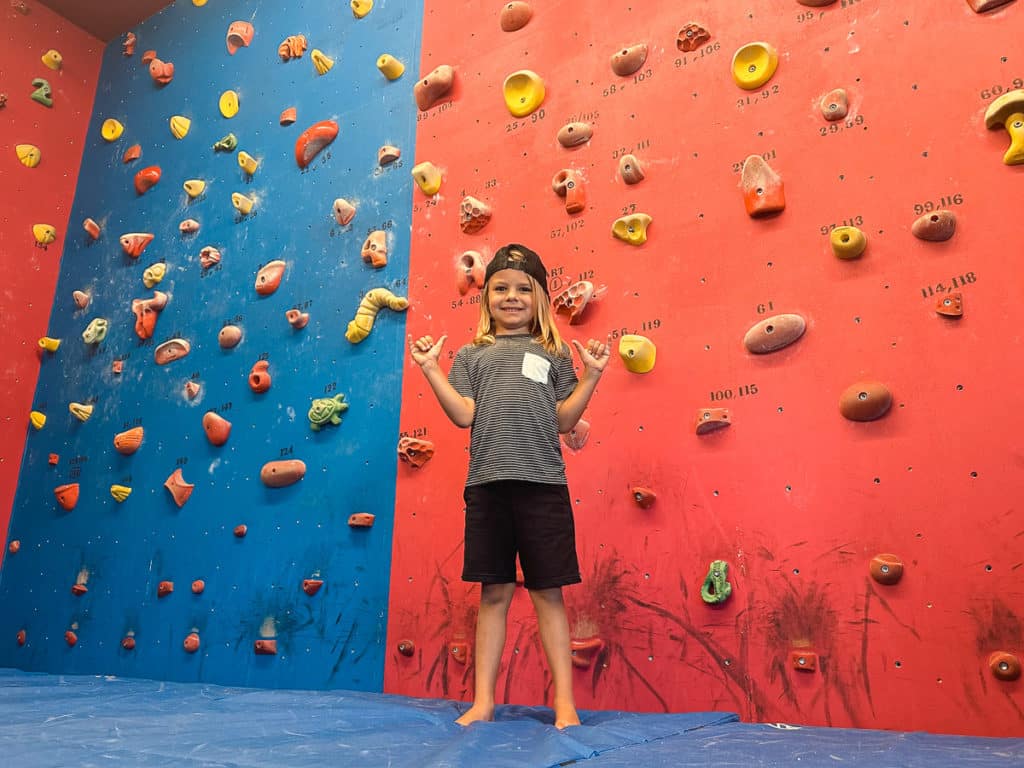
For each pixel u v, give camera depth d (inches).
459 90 102.5
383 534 91.0
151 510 115.6
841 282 69.7
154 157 141.1
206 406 114.1
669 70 85.3
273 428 105.2
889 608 61.6
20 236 142.7
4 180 141.9
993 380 61.6
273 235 115.6
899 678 60.0
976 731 56.6
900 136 70.0
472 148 98.3
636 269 81.5
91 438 128.7
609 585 75.0
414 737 48.9
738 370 73.0
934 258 66.0
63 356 139.8
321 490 97.7
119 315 133.6
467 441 87.6
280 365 107.5
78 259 145.5
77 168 153.9
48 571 125.9
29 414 140.1
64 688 82.1
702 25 83.8
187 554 108.5
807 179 73.7
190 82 140.8
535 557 59.8
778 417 70.0
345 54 118.0
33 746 43.8
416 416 92.2
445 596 84.1
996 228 63.9
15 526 134.2
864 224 69.9
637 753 44.6
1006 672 55.9
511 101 95.2
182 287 125.5
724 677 66.9
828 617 63.7
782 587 66.3
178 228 130.4
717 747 46.3
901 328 66.2
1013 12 67.2
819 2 77.1
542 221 89.6
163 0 150.3
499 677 77.9
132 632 110.7
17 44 147.6
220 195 126.0
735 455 71.3
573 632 75.6
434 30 108.3
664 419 75.9
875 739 49.5
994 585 58.3
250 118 127.1
